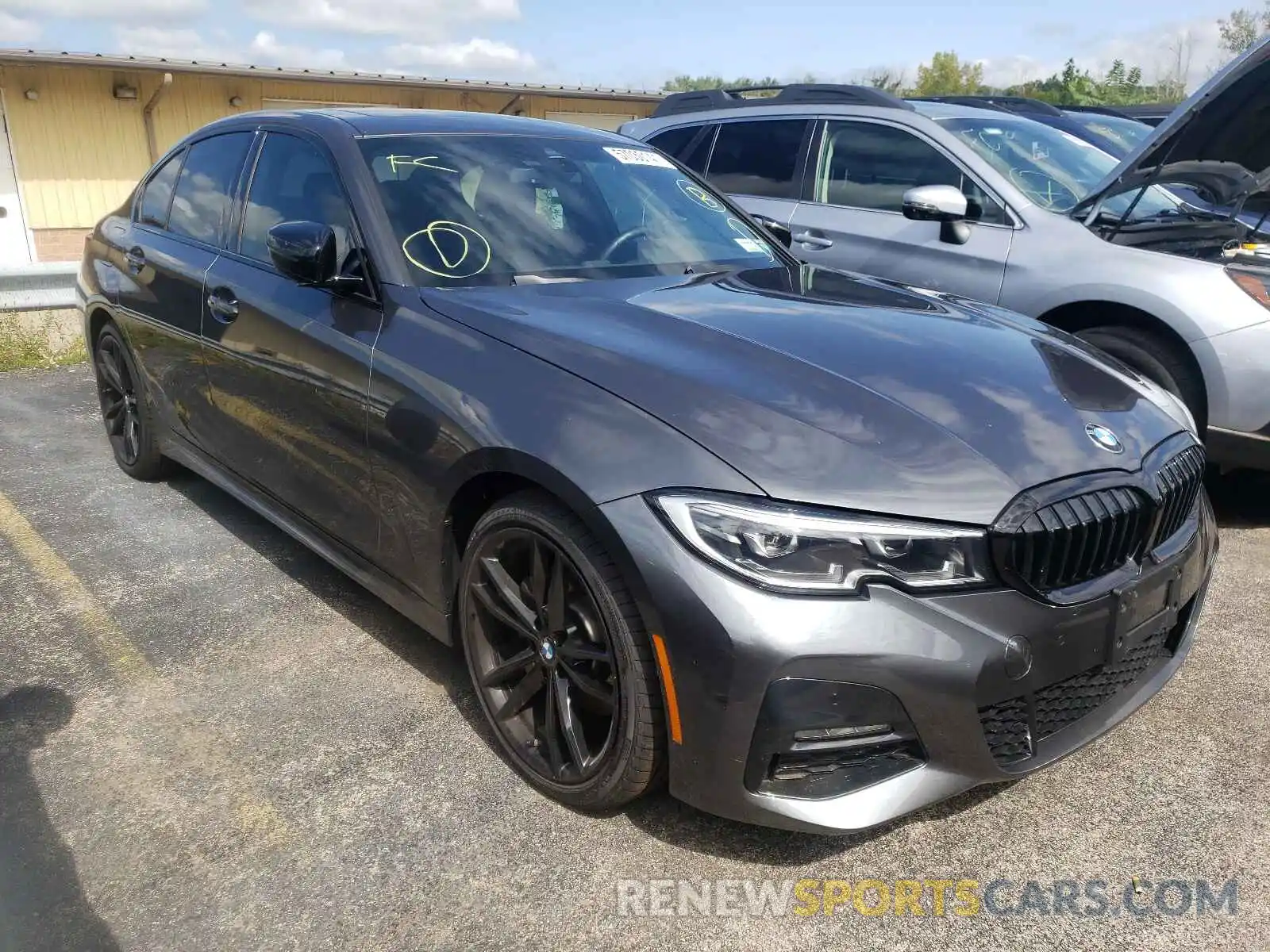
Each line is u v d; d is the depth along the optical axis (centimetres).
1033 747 212
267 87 1689
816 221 534
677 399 218
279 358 311
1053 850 229
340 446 289
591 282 296
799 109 562
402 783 249
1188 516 256
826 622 191
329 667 304
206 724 273
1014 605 202
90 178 1577
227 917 206
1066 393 245
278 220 334
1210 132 407
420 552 267
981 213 472
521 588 245
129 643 318
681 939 202
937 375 238
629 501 206
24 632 324
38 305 711
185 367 377
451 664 307
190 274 368
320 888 214
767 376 227
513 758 251
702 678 197
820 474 199
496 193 319
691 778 207
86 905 208
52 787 246
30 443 533
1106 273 419
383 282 282
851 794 200
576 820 237
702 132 613
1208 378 395
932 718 198
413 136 331
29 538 402
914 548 196
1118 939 204
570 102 2014
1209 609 349
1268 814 242
